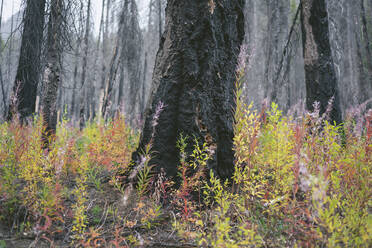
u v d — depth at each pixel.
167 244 2.51
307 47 6.26
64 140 4.35
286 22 14.55
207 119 3.47
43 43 5.55
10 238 2.46
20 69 5.62
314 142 2.71
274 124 2.90
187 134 3.39
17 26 5.71
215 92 3.62
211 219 2.72
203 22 3.56
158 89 3.64
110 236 2.59
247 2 14.09
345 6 14.79
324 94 5.95
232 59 3.89
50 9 5.16
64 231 2.65
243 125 2.81
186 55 3.53
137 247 2.45
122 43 12.08
